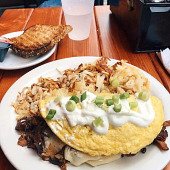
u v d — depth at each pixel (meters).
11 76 0.36
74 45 0.42
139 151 0.24
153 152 0.24
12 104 0.29
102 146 0.22
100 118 0.23
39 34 0.40
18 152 0.24
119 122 0.23
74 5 0.42
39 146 0.24
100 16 0.51
